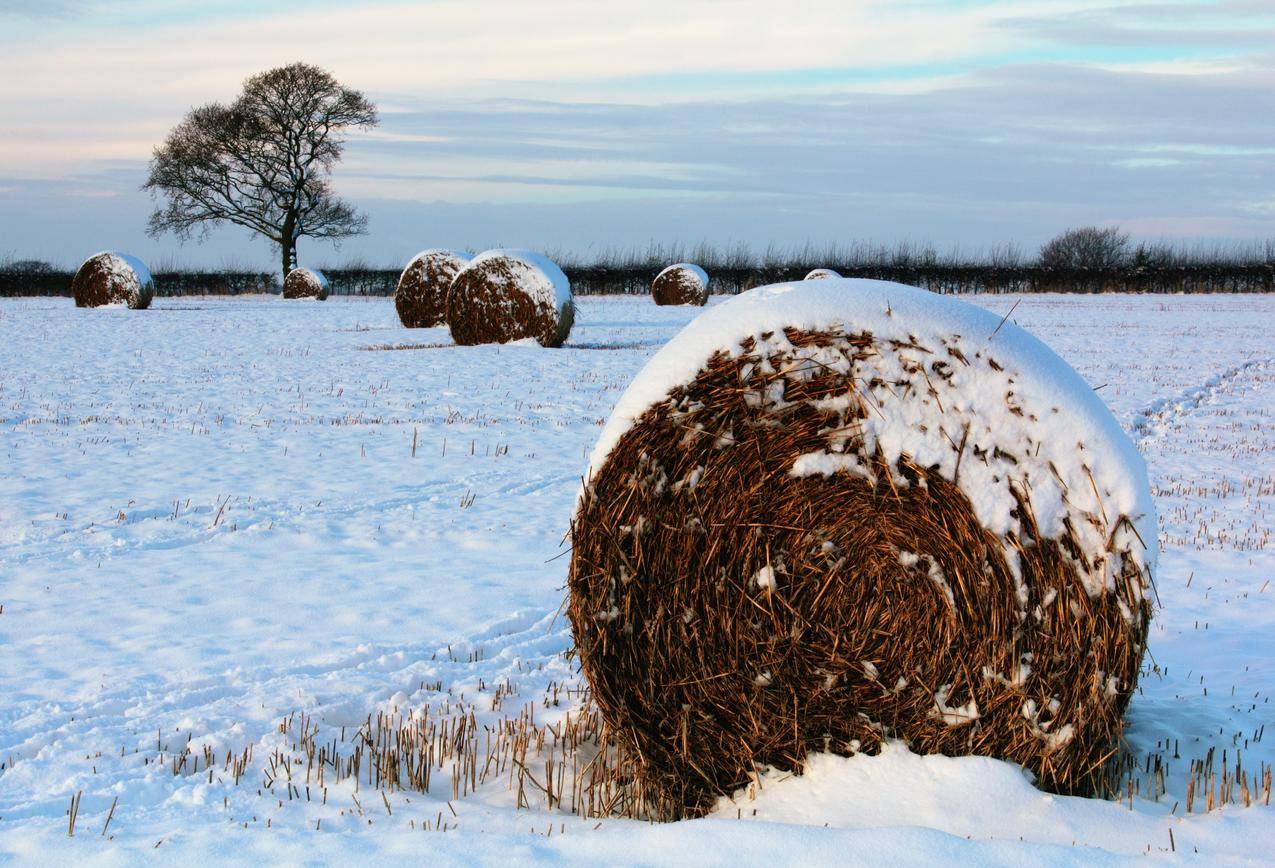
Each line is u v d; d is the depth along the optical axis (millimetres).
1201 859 3805
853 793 4512
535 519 9922
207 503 10188
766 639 4668
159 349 25016
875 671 4590
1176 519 10180
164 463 12008
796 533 4617
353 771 4840
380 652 6434
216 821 4242
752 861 3840
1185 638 6848
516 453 12906
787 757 4730
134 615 7094
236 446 13086
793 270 60531
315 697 5621
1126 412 16406
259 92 64688
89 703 5477
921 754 4609
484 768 5008
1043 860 3793
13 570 8062
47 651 6379
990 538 4422
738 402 4625
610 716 4863
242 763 4766
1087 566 4375
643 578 4750
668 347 4766
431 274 32469
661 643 4754
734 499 4652
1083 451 4379
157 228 65750
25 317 36625
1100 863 3771
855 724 4652
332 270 65938
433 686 5969
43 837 4000
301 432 14141
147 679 5871
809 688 4664
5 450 12477
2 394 16969
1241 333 31266
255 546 8898
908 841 3918
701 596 4703
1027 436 4414
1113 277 61188
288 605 7371
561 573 8250
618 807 4750
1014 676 4449
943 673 4527
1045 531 4395
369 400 17062
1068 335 30438
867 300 4602
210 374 20203
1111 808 4297
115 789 4484
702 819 4164
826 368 4559
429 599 7559
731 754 4762
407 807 4480
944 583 4480
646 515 4730
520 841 4016
